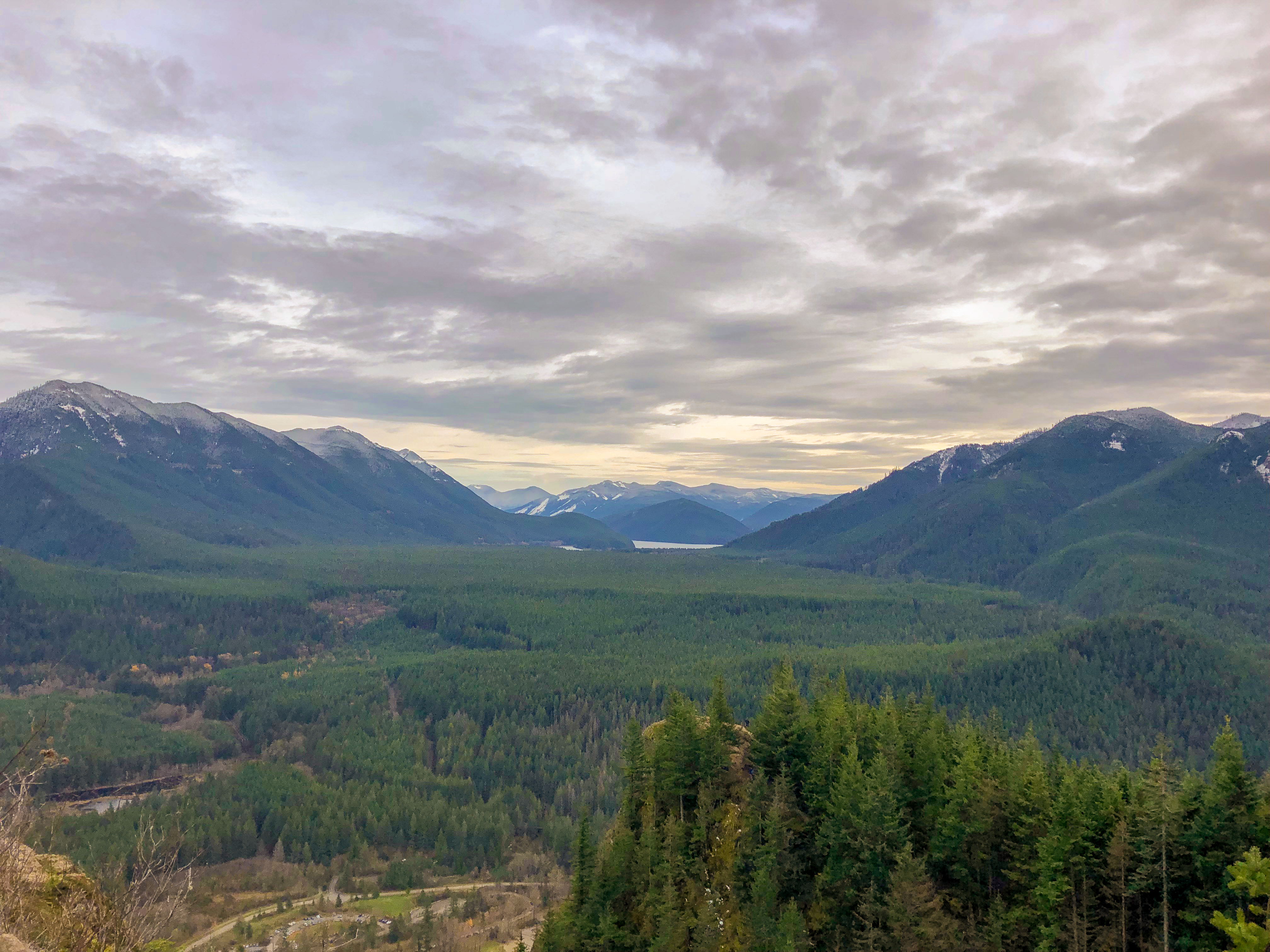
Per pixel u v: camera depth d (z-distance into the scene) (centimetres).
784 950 7281
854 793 8231
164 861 2708
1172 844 7175
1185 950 6888
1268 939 4412
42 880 2366
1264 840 6819
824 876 8038
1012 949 7506
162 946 2441
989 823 8062
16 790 2355
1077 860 7275
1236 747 7381
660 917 7925
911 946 7156
